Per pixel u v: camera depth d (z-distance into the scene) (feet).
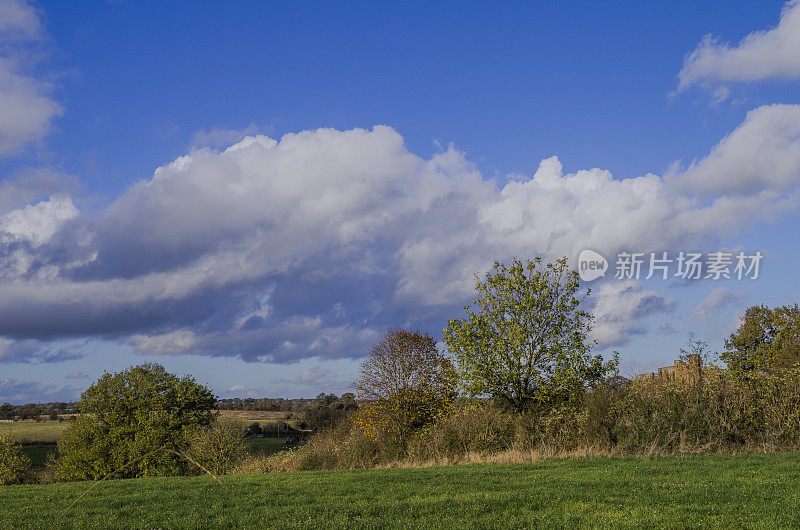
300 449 101.40
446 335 87.25
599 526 31.81
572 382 80.38
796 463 53.06
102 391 176.24
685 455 62.90
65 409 407.64
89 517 42.01
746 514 33.63
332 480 55.88
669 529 30.78
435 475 55.88
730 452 65.77
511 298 85.46
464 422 83.61
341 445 100.07
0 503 51.47
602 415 72.90
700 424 68.90
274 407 335.88
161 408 173.47
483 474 55.26
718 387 72.13
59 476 169.68
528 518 34.53
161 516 41.22
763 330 144.87
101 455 167.84
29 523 39.99
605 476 49.70
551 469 57.16
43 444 250.37
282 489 51.31
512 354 82.89
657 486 43.21
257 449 135.44
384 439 100.89
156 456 163.73
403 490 47.24
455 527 32.89
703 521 32.07
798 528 30.30
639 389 75.51
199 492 51.83
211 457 129.18
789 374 70.13
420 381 108.37
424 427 98.07
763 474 47.67
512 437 79.56
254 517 38.68
